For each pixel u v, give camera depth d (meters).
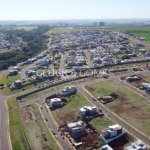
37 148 98.44
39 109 139.12
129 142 99.81
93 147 98.50
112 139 102.00
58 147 99.38
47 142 103.12
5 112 135.75
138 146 93.50
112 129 104.00
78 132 107.88
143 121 116.25
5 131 112.88
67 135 108.75
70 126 111.12
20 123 120.38
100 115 125.31
